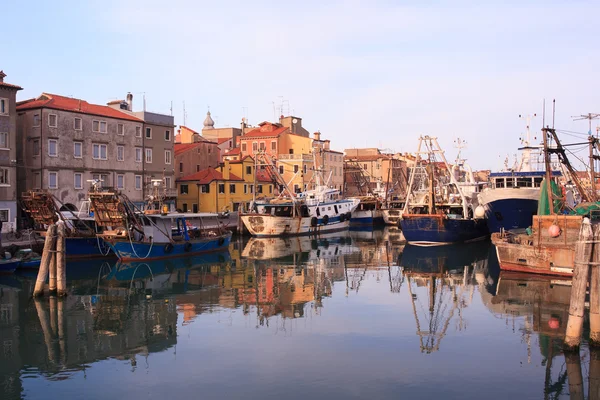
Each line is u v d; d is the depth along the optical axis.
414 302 26.67
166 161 68.00
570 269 29.94
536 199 44.44
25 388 16.52
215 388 16.22
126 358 18.98
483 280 32.19
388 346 19.73
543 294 27.20
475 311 24.58
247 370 17.58
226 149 94.44
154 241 41.03
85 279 33.75
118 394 15.95
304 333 21.45
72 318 24.42
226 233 48.34
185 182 71.38
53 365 18.44
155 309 25.91
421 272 35.75
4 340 21.27
